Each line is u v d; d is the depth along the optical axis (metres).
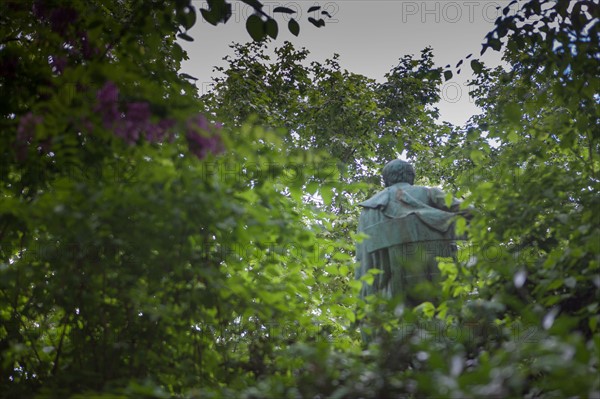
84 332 6.11
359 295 8.06
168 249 5.69
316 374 4.96
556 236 6.61
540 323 5.46
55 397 5.45
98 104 5.45
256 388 5.25
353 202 15.88
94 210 5.48
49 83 6.30
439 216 7.80
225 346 6.27
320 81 18.00
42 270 6.03
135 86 6.09
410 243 7.74
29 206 5.46
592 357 4.57
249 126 5.72
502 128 7.79
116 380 5.57
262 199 6.13
